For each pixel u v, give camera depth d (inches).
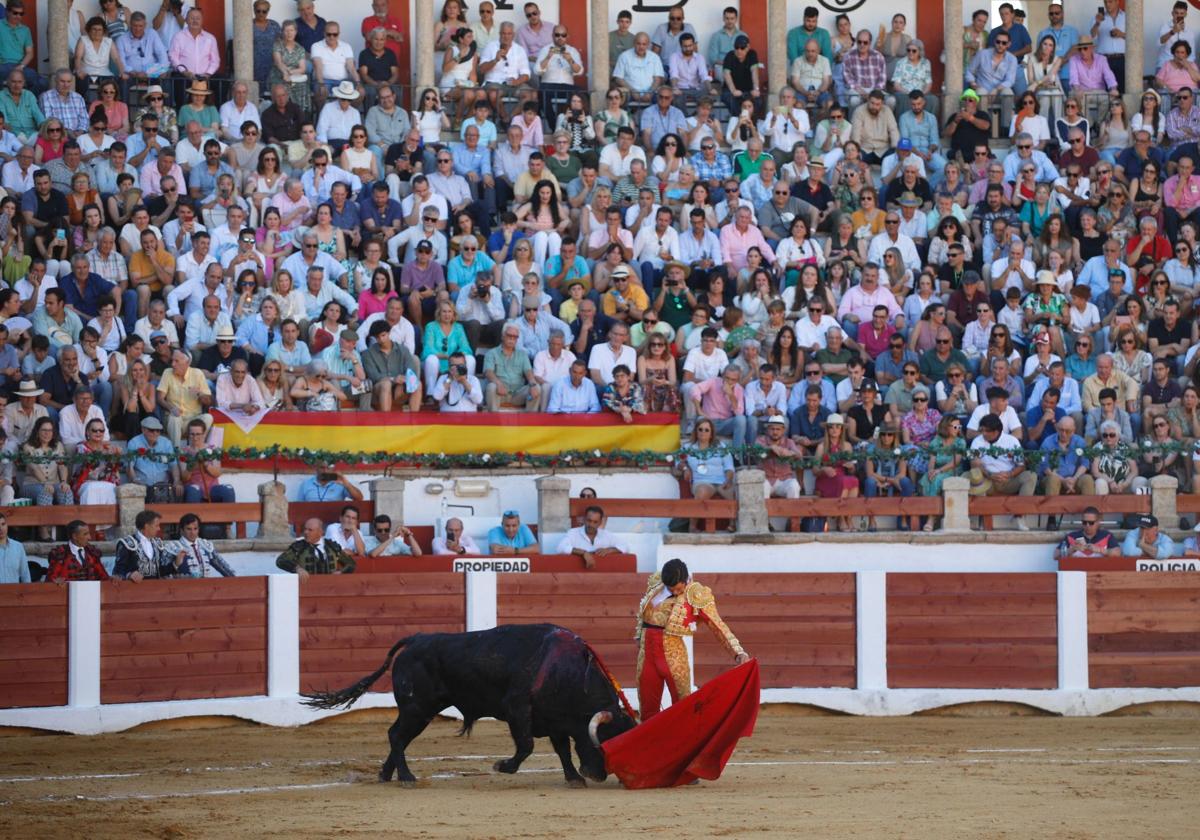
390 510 1046.4
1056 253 1306.6
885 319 1224.8
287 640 959.6
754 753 798.5
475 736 877.2
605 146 1389.0
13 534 993.5
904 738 880.9
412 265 1222.3
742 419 1146.7
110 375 1088.8
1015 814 573.6
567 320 1222.3
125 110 1318.9
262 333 1155.9
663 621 697.6
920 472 1141.1
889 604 1034.7
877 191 1409.9
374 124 1375.5
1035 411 1175.6
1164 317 1258.0
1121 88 1571.1
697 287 1280.8
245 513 1017.5
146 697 929.5
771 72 1502.2
